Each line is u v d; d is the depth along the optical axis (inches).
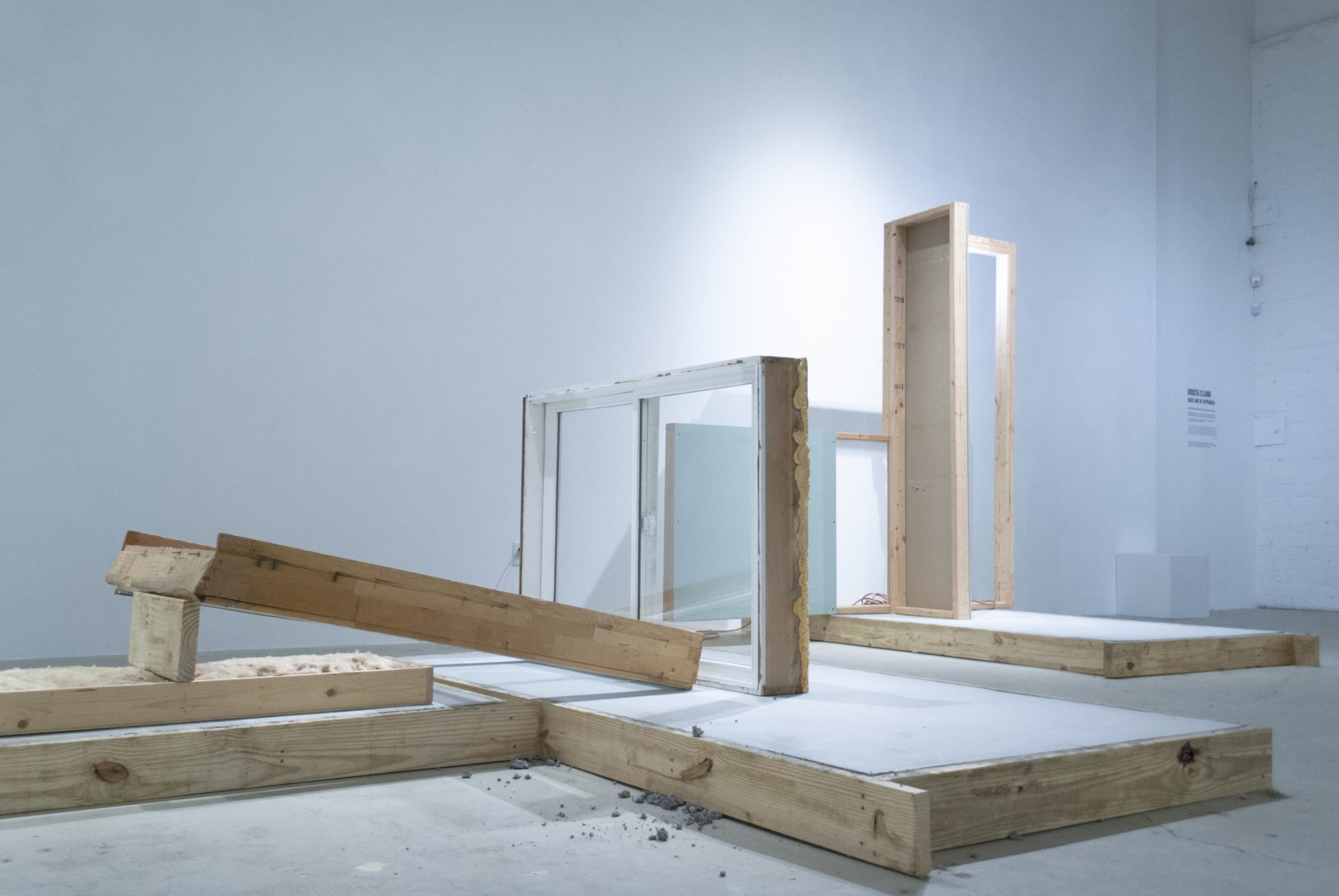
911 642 220.4
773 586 124.1
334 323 207.2
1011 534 263.6
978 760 84.7
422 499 214.4
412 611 110.4
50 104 183.6
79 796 90.7
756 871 75.8
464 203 222.4
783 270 268.5
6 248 179.0
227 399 196.2
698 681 134.8
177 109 194.4
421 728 108.6
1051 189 325.7
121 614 185.2
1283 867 77.5
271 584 101.1
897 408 247.0
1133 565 329.1
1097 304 335.3
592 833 85.3
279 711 106.0
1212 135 376.8
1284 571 377.1
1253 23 394.6
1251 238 388.8
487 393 223.0
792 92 272.7
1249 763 101.2
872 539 281.7
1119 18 348.5
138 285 189.3
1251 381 386.0
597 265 238.7
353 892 70.4
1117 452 337.1
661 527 145.1
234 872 74.2
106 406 185.6
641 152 246.2
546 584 173.8
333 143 208.8
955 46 306.2
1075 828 87.0
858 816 78.6
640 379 147.4
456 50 222.8
